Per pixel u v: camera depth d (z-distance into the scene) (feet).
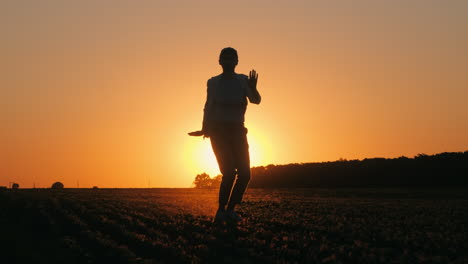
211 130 25.14
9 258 16.78
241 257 16.11
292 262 15.23
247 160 25.36
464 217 27.07
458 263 14.64
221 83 25.09
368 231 20.95
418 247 17.24
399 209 33.91
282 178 175.83
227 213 25.18
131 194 65.87
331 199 58.18
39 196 48.06
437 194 95.14
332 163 167.43
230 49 25.08
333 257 15.26
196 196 61.98
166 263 15.58
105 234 21.38
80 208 32.76
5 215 29.45
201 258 16.03
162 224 23.81
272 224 23.82
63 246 18.65
